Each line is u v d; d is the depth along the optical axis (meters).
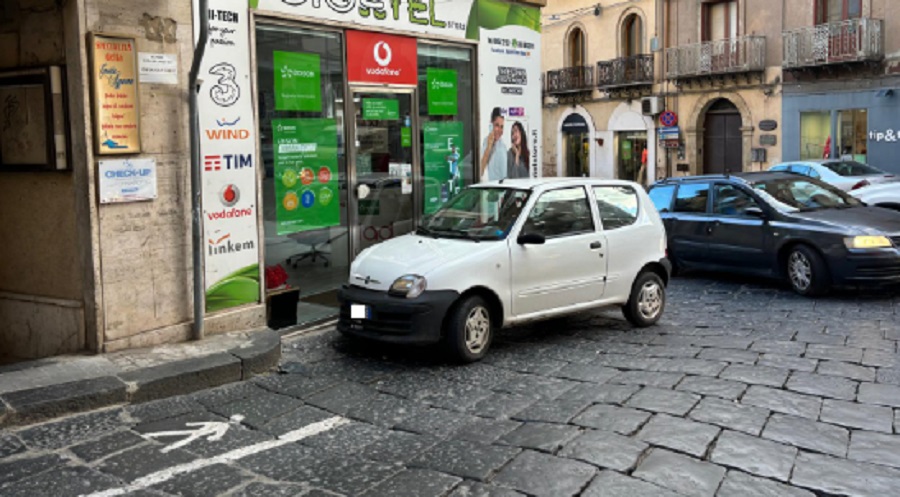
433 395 6.01
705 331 7.93
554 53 35.41
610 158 33.41
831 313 8.64
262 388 6.28
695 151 29.91
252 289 7.98
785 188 10.70
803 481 4.21
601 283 7.84
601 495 4.09
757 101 27.58
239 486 4.37
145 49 6.83
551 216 7.61
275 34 8.52
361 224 9.87
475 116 11.69
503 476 4.38
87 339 6.69
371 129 9.95
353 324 7.04
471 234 7.38
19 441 5.07
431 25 10.67
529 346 7.50
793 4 26.25
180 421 5.50
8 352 7.32
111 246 6.66
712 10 29.00
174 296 7.16
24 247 7.07
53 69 6.50
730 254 10.78
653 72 30.94
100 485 4.40
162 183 7.02
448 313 6.82
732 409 5.34
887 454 4.54
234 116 7.77
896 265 9.16
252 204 7.96
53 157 6.56
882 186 14.83
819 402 5.46
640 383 6.04
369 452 4.86
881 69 24.02
